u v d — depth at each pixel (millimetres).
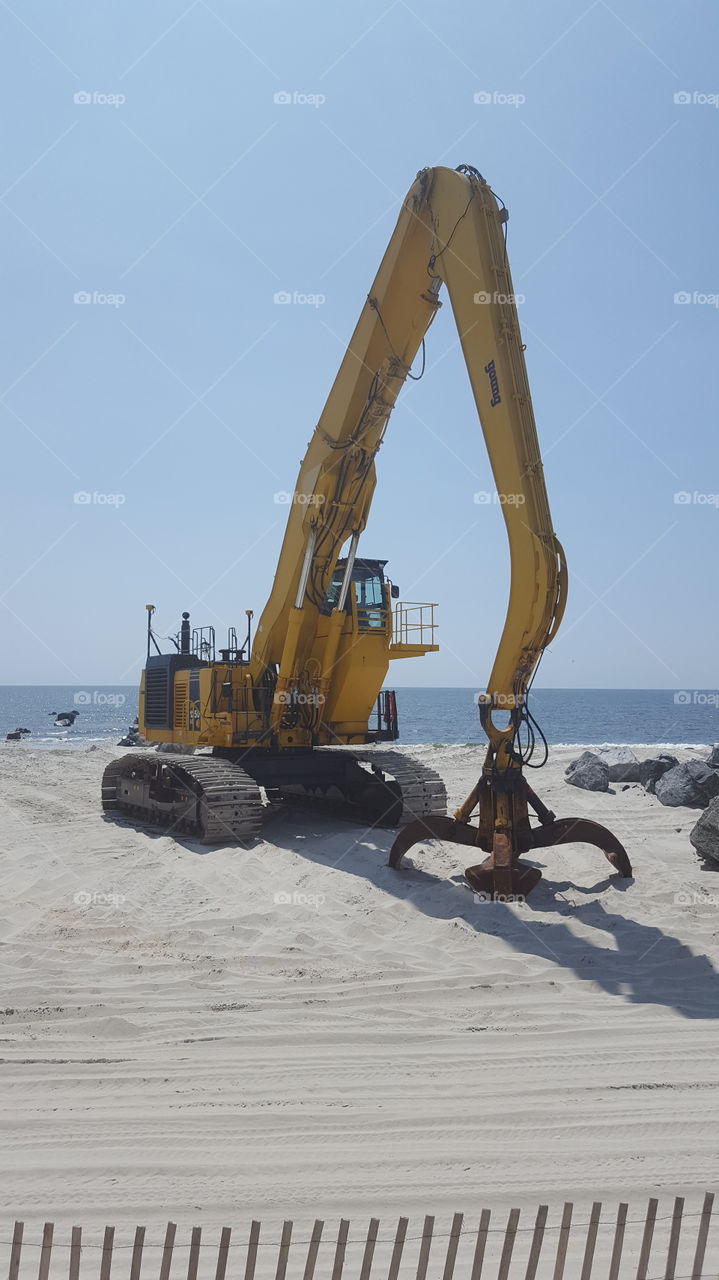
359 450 13531
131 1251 3914
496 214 10617
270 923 9570
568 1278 3744
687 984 7609
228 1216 4191
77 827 15945
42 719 96250
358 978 7855
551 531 9727
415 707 144500
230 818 13461
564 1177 4523
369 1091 5582
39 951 8625
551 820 10727
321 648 15406
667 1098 5480
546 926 9109
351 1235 4051
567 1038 6492
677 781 17844
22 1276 3678
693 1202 4309
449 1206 4273
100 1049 6301
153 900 10695
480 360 10273
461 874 11492
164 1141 4918
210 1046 6344
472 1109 5309
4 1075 5855
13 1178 4531
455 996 7395
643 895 10148
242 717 15359
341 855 12547
